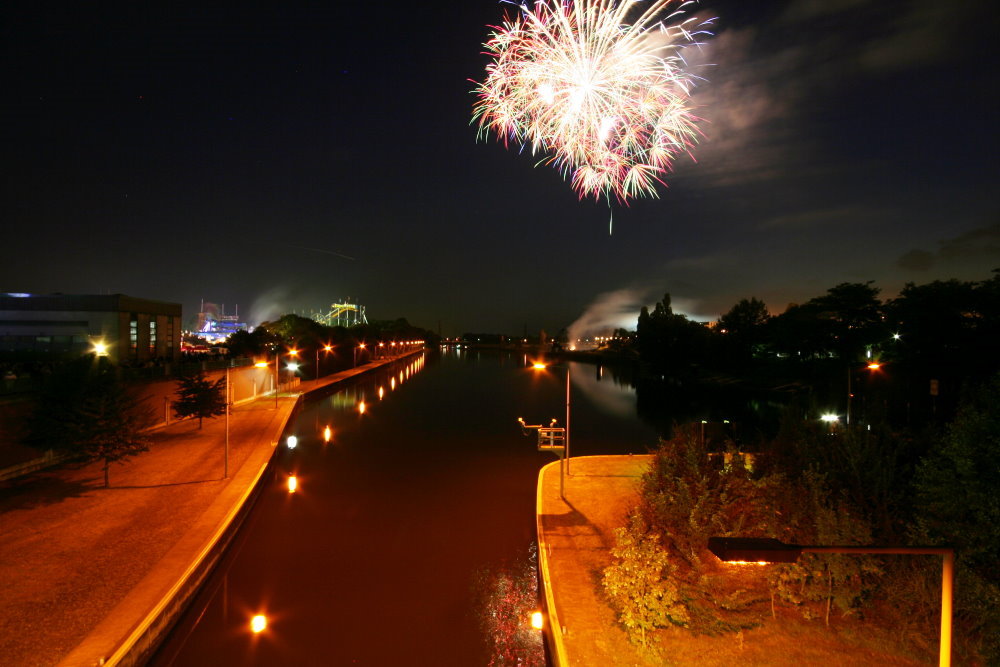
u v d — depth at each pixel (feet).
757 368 308.19
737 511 48.57
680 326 336.08
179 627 51.52
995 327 161.07
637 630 42.04
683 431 56.13
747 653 40.93
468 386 308.81
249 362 204.95
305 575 65.72
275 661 48.98
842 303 239.30
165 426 135.44
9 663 39.34
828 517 44.04
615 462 105.50
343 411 204.74
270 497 95.14
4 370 104.99
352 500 94.58
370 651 50.72
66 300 182.91
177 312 224.94
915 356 180.55
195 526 65.92
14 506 72.54
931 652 39.78
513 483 106.11
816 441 53.26
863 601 45.06
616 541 64.28
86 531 64.08
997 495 37.17
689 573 47.57
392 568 67.67
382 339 552.82
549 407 223.30
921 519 41.16
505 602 59.77
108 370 84.48
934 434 51.29
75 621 44.91
